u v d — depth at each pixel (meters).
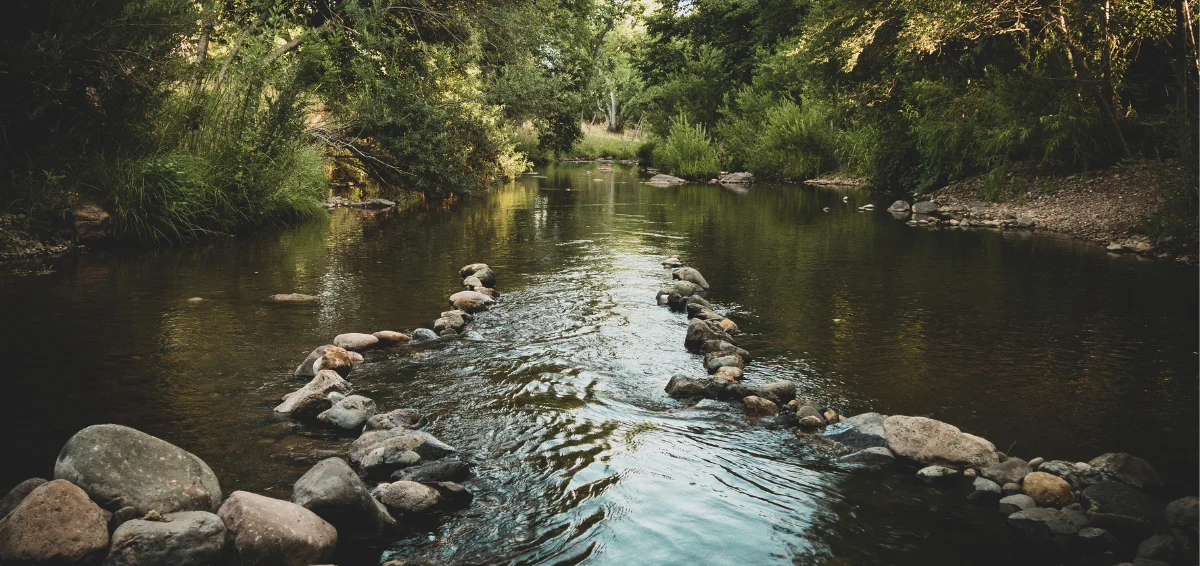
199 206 10.55
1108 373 4.91
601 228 12.48
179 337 5.53
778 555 2.78
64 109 9.02
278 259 8.98
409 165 16.11
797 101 28.02
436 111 16.33
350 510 2.90
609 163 43.00
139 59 9.25
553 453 3.63
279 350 5.23
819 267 8.87
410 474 3.29
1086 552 2.81
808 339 5.70
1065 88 14.17
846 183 23.70
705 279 8.05
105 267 8.24
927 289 7.58
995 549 2.83
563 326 6.01
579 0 24.42
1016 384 4.68
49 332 5.61
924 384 4.68
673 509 3.10
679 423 4.03
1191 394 4.51
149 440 2.99
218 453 3.55
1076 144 14.33
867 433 3.77
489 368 4.90
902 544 2.86
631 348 5.40
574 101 20.92
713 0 33.62
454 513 3.06
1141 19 12.48
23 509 2.54
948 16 13.27
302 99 12.91
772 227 12.78
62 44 8.59
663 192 20.89
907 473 3.47
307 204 13.23
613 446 3.72
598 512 3.08
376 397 4.34
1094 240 11.12
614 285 7.68
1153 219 10.05
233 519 2.68
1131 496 3.14
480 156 18.48
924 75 18.44
